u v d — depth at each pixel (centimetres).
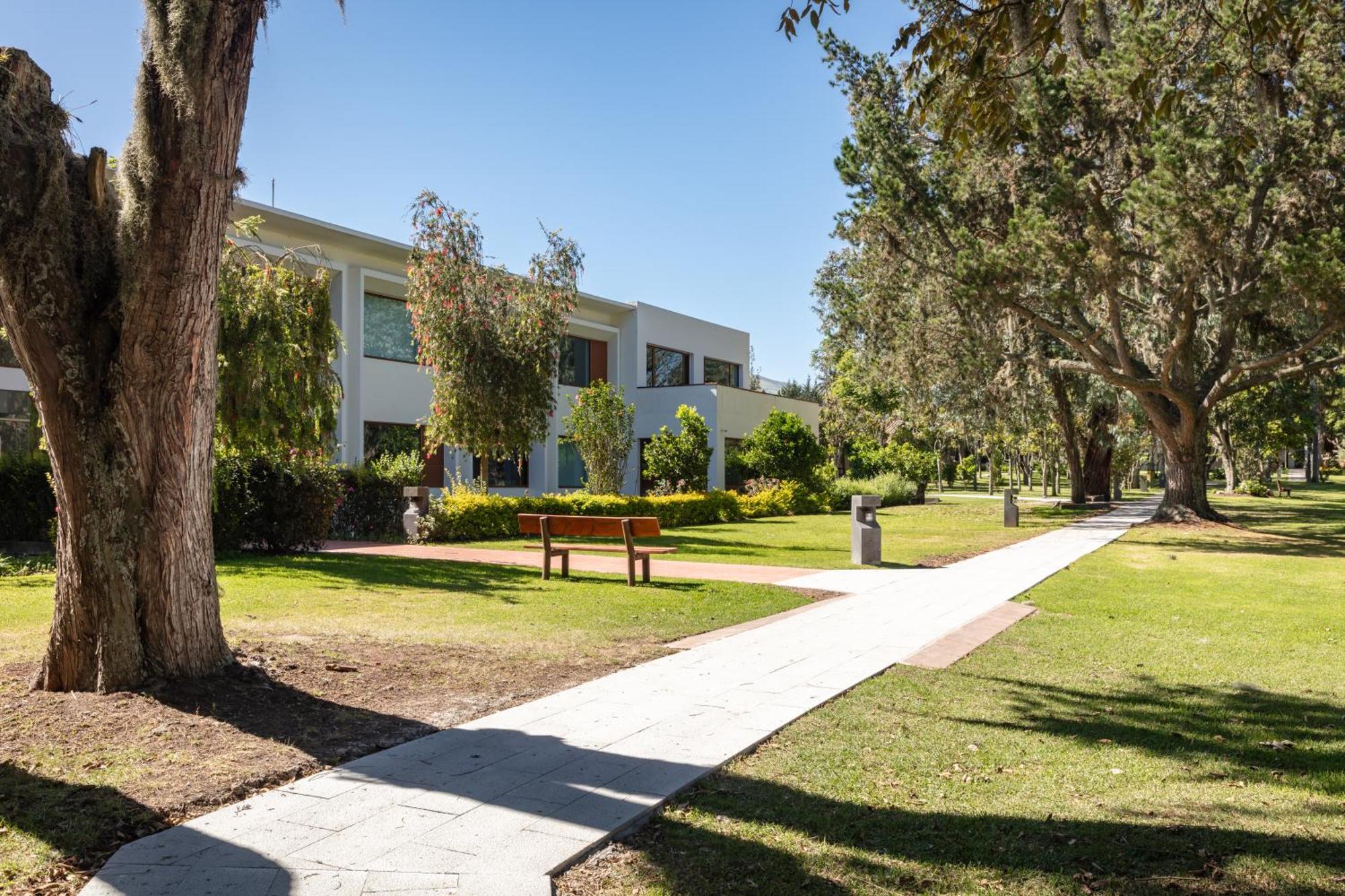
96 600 530
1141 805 401
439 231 1753
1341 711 568
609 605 957
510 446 1831
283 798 395
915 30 638
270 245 1975
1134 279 2206
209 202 536
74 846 340
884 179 2014
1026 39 737
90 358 525
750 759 461
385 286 2281
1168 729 525
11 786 394
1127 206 1742
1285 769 454
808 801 402
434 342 1753
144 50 527
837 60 2214
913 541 1944
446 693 579
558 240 1878
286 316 1349
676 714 539
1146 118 652
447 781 417
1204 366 2419
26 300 502
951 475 6366
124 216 520
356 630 766
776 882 320
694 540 1878
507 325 1788
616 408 2312
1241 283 1911
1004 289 1884
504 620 852
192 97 517
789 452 3061
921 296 2294
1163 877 324
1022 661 714
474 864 327
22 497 1513
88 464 523
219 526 1373
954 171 2105
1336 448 8062
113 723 478
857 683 626
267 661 618
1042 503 3744
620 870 331
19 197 494
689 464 2580
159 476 545
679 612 922
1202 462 2481
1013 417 2895
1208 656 738
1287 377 2128
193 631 561
